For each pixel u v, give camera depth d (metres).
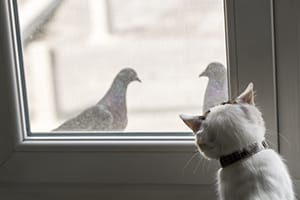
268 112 1.14
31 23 1.24
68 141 1.22
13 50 1.21
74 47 1.26
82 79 1.26
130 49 1.23
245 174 1.01
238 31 1.12
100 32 1.25
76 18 1.25
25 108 1.25
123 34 1.23
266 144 1.10
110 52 1.24
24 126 1.24
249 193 1.00
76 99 1.27
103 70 1.25
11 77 1.21
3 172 1.25
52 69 1.26
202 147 1.04
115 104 1.25
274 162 1.03
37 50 1.26
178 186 1.20
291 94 1.13
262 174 1.01
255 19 1.11
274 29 1.11
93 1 1.24
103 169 1.22
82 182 1.23
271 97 1.13
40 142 1.23
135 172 1.21
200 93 1.21
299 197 1.14
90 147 1.21
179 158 1.19
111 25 1.24
